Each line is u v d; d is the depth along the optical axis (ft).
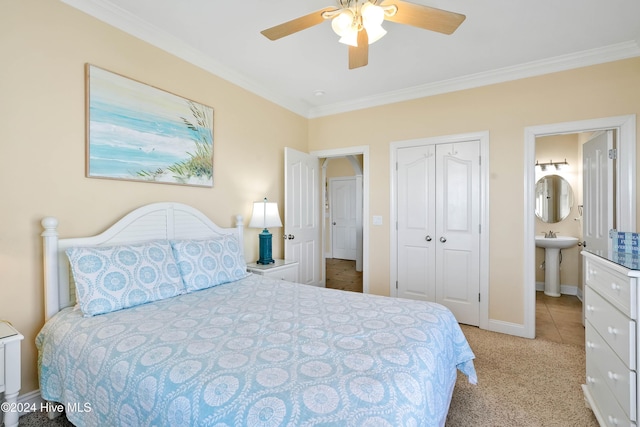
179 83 8.58
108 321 5.16
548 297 13.80
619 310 4.77
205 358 3.88
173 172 8.34
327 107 13.55
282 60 9.41
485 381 7.16
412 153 11.82
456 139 10.93
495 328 10.28
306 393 3.12
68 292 6.18
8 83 5.61
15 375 4.75
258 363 3.72
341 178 25.22
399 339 4.43
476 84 10.54
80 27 6.56
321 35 8.04
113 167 7.06
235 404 3.08
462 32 7.84
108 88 6.98
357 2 6.13
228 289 7.34
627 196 8.48
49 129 6.12
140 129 7.58
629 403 4.40
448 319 5.77
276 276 10.19
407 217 11.93
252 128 11.12
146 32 7.66
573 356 8.41
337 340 4.40
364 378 3.38
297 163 12.70
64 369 4.83
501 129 10.19
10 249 5.66
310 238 13.53
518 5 6.79
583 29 7.70
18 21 5.73
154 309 5.79
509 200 10.08
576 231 14.24
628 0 6.61
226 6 6.89
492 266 10.34
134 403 3.70
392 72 10.19
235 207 10.44
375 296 6.82
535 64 9.48
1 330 4.90
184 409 3.26
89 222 6.70
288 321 5.15
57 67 6.23
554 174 14.65
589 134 12.94
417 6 5.06
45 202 6.07
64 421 5.70
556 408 6.15
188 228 8.56
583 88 9.05
